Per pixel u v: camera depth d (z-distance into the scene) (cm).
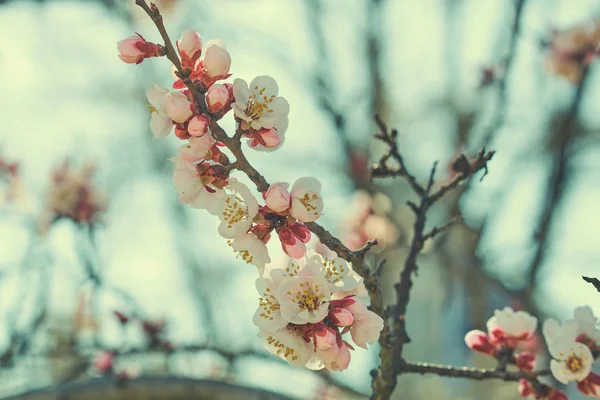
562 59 941
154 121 362
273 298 364
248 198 358
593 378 427
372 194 1011
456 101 1057
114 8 1138
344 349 354
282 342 355
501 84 796
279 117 370
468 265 945
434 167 466
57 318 793
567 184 955
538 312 872
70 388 611
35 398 605
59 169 923
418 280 1045
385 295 1009
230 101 362
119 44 356
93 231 890
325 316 357
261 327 359
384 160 469
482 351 462
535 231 927
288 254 362
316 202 356
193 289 1147
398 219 955
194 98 357
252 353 703
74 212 898
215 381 607
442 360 1016
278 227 361
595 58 931
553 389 448
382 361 416
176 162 363
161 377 612
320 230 363
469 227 920
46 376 752
